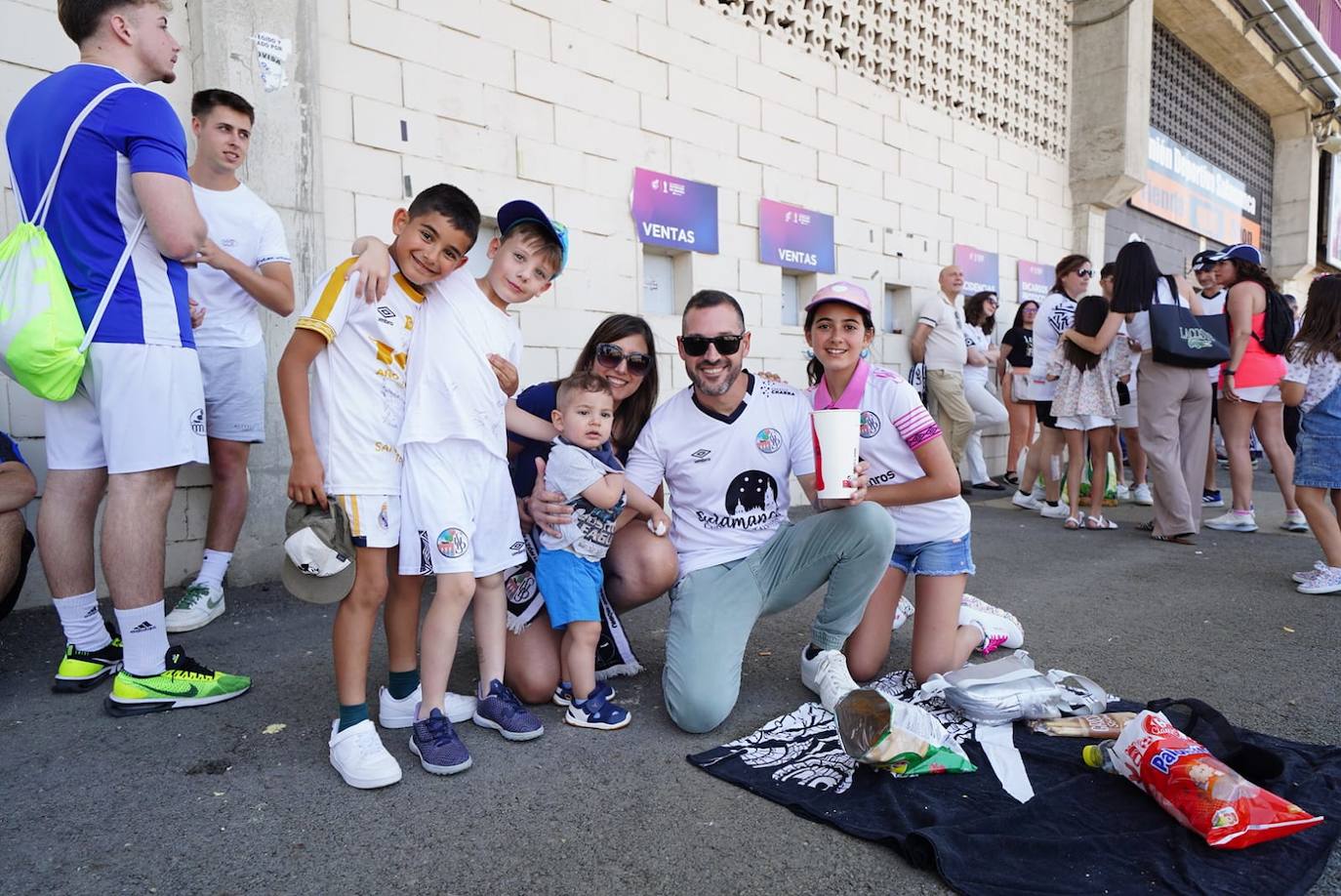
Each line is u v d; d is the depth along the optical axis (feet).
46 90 7.78
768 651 10.49
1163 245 37.88
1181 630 11.13
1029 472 21.70
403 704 8.01
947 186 25.52
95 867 5.59
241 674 9.23
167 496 8.30
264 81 12.26
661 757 7.42
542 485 8.21
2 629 10.58
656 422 9.02
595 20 16.61
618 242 17.19
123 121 7.61
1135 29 29.60
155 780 6.82
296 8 12.52
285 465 12.96
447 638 7.46
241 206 10.82
